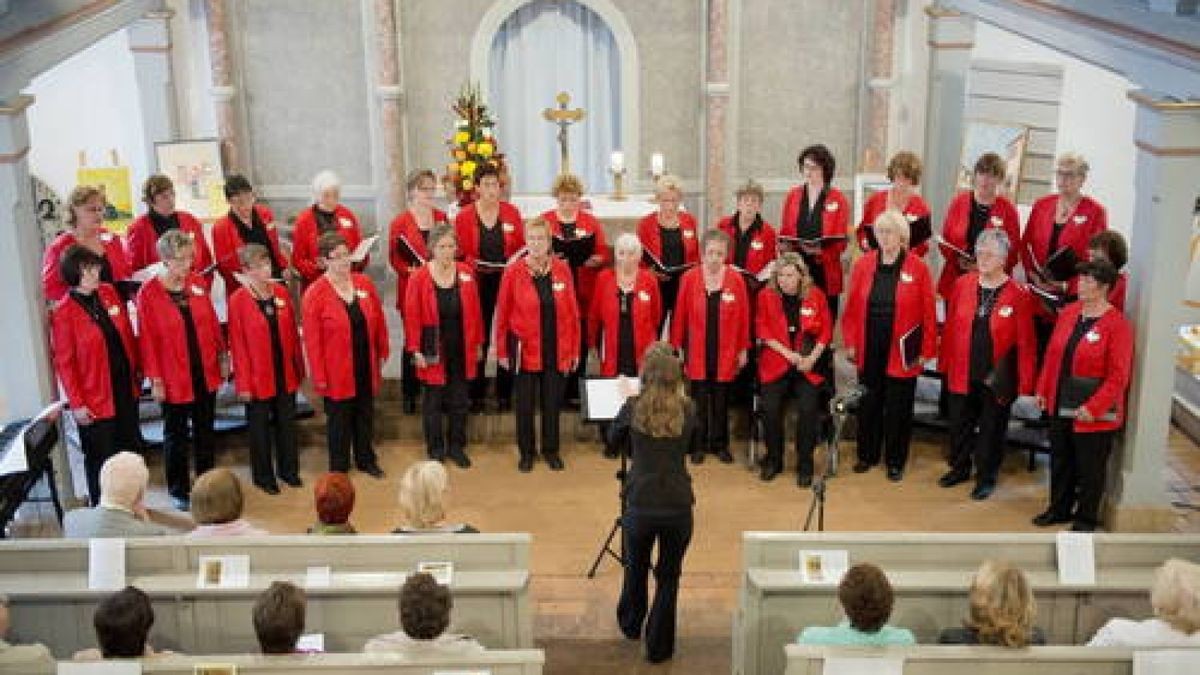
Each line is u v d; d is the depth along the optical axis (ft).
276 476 25.22
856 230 26.86
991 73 34.63
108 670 13.14
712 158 34.86
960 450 24.64
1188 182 20.77
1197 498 24.93
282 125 34.58
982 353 23.49
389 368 28.09
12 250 22.00
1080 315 21.95
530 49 34.94
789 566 16.52
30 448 21.42
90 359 21.94
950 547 16.40
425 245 26.08
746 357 25.03
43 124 34.68
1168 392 21.94
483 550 16.14
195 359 23.27
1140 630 14.06
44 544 16.15
